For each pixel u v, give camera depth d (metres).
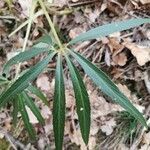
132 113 0.25
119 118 0.42
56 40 0.26
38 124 0.43
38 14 0.44
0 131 0.44
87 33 0.26
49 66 0.45
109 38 0.44
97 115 0.42
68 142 0.42
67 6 0.46
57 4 0.46
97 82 0.24
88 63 0.25
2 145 0.43
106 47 0.44
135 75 0.42
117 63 0.43
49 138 0.43
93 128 0.42
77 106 0.25
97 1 0.46
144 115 0.41
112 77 0.43
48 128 0.43
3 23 0.47
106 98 0.43
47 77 0.44
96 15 0.46
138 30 0.44
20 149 0.43
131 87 0.43
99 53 0.44
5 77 0.34
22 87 0.25
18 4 0.47
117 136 0.41
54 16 0.46
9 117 0.44
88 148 0.41
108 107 0.42
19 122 0.44
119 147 0.41
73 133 0.42
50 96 0.44
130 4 0.45
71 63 0.25
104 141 0.41
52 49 0.25
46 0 0.45
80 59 0.25
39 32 0.46
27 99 0.33
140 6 0.44
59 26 0.46
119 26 0.26
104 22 0.45
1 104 0.24
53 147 0.42
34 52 0.26
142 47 0.43
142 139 0.40
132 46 0.43
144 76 0.42
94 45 0.44
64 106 0.24
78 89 0.25
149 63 0.42
